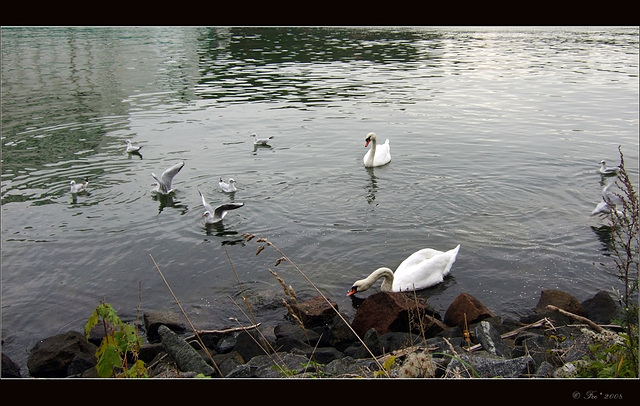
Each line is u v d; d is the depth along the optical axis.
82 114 24.61
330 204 15.80
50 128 22.59
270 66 34.81
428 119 24.00
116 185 17.20
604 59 37.53
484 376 7.61
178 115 24.56
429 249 12.38
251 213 15.31
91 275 12.47
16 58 36.78
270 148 20.56
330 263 12.84
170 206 15.81
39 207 15.64
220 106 25.94
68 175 17.92
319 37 47.31
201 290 11.89
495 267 12.55
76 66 34.62
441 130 22.55
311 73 32.84
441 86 29.84
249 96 27.64
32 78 31.38
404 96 27.67
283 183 17.39
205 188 17.05
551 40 48.00
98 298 11.66
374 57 38.25
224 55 38.59
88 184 17.22
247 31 50.66
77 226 14.59
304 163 19.11
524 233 13.96
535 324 9.90
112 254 13.30
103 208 15.63
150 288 12.00
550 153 19.73
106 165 18.81
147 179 17.70
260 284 12.07
